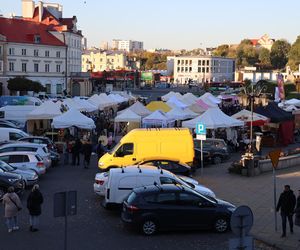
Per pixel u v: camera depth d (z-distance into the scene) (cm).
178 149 2594
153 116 3903
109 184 1794
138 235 1535
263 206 1933
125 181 1791
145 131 2598
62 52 9525
